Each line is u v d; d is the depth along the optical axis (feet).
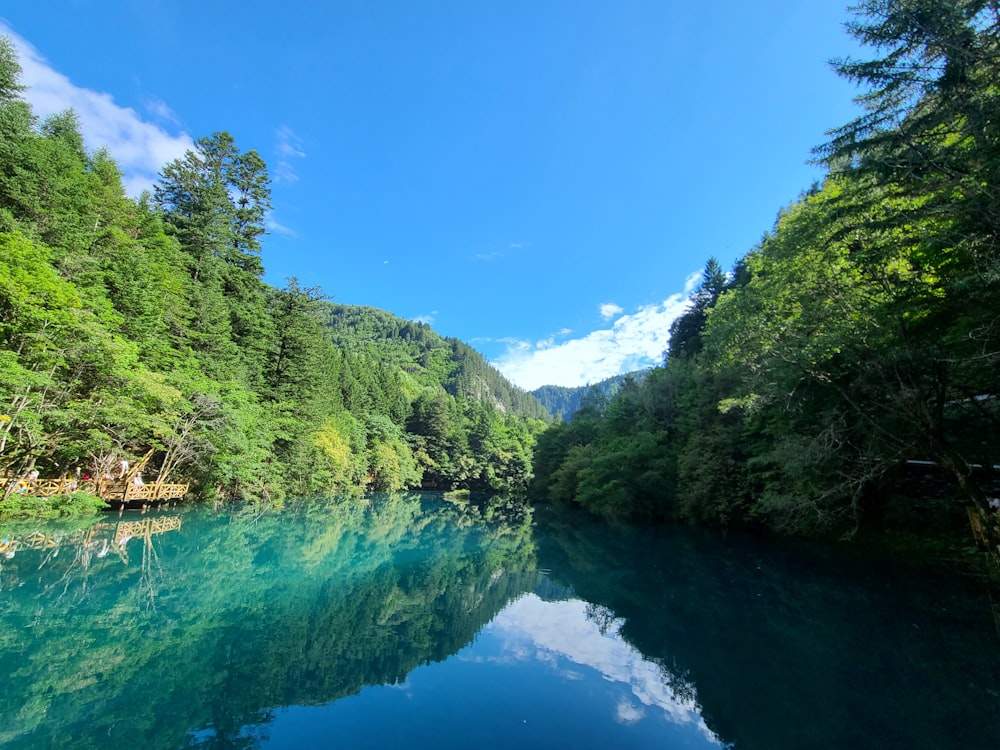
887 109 30.12
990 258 26.04
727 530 75.46
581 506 135.54
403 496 175.42
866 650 27.48
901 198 34.86
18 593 32.19
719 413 76.38
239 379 95.66
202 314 90.22
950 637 28.58
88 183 73.41
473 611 36.60
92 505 59.57
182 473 86.17
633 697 22.74
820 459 44.75
